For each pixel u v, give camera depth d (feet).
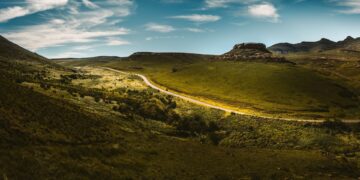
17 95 174.09
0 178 76.79
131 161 146.72
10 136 115.03
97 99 347.36
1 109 137.49
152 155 174.50
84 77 635.66
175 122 345.31
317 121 370.73
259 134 328.08
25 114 148.36
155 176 132.98
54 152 117.70
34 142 122.21
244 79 606.55
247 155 242.17
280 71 629.51
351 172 223.92
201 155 209.77
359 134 344.49
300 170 207.21
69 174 98.27
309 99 482.69
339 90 529.86
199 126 343.46
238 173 173.99
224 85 588.50
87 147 142.92
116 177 113.29
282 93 512.63
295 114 406.41
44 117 159.33
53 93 308.40
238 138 315.99
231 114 387.55
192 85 612.70
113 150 155.94
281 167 206.39
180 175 145.79
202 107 416.87
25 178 82.33
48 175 90.68
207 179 149.28
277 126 351.25
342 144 312.71
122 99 380.78
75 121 183.21
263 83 568.82
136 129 256.11
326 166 227.61
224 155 226.17
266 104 456.04
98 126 200.95
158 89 564.71
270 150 280.51
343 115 410.93
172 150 203.51
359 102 488.44
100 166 121.29
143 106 365.61
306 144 307.58
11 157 92.32
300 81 567.18
